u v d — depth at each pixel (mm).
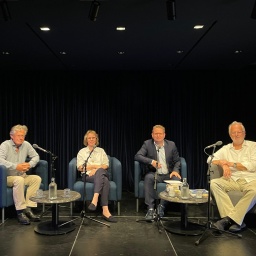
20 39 4152
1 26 3680
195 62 5441
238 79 6098
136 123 6145
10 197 3959
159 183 4289
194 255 3031
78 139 6121
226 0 3057
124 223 3982
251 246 3258
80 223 3963
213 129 6137
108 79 6137
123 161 6145
